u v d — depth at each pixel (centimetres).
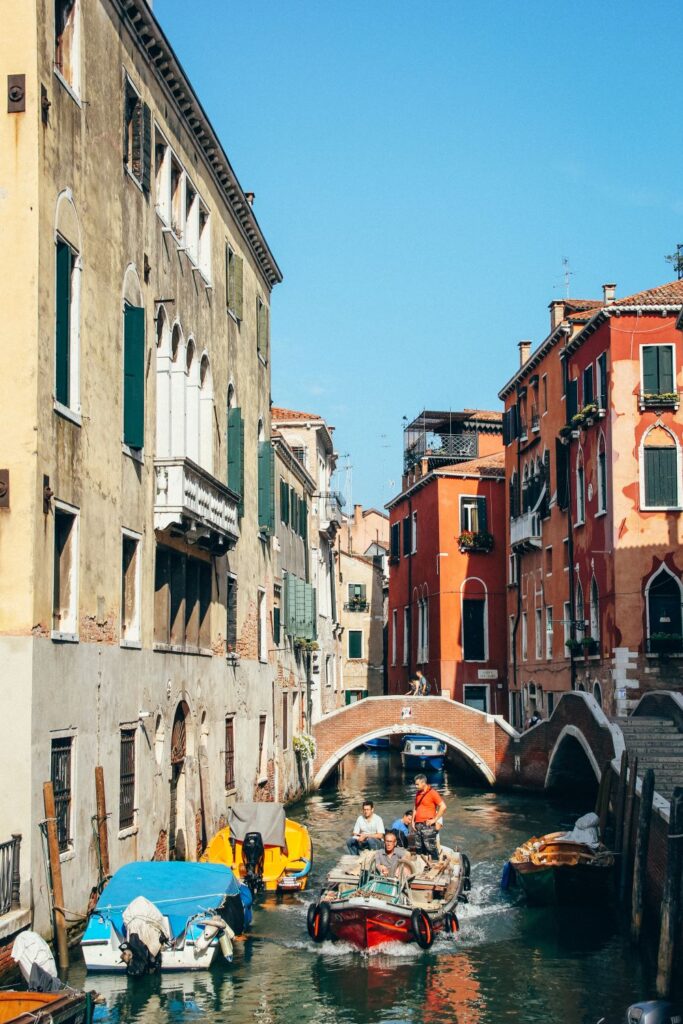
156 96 1838
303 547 3478
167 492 1759
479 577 4700
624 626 2988
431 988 1437
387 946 1588
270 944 1611
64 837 1369
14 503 1273
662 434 3031
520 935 1736
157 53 1784
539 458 3906
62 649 1356
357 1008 1346
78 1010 1022
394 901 1619
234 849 1917
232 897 1566
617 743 2478
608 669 3059
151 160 1780
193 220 2080
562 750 3222
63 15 1445
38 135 1308
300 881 1942
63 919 1279
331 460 4691
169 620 1858
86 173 1475
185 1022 1258
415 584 5153
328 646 4538
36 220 1299
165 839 1789
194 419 2061
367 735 3672
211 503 1955
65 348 1386
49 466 1321
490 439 5359
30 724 1252
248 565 2505
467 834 2719
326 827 2798
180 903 1456
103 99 1552
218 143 2167
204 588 2128
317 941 1611
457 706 3697
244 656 2455
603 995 1417
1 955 1150
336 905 1606
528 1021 1311
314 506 4128
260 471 2656
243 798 2412
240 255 2480
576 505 3409
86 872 1421
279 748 2908
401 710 3688
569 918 1855
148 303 1761
